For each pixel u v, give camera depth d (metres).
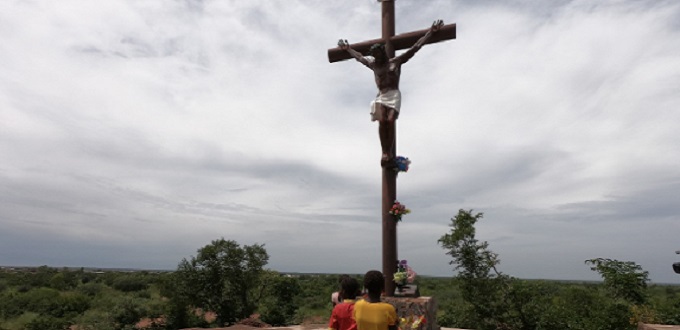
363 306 3.35
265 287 22.09
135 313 18.64
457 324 13.10
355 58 7.39
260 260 19.08
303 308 25.12
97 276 56.06
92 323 18.86
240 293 19.11
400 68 7.02
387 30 7.41
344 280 3.69
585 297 12.65
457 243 12.89
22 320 22.53
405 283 6.42
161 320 19.05
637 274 11.82
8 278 47.84
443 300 22.78
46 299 26.33
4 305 25.28
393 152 6.94
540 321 11.77
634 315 10.66
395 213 6.57
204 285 18.45
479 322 12.59
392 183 6.80
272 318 19.28
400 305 6.18
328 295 31.83
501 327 12.34
